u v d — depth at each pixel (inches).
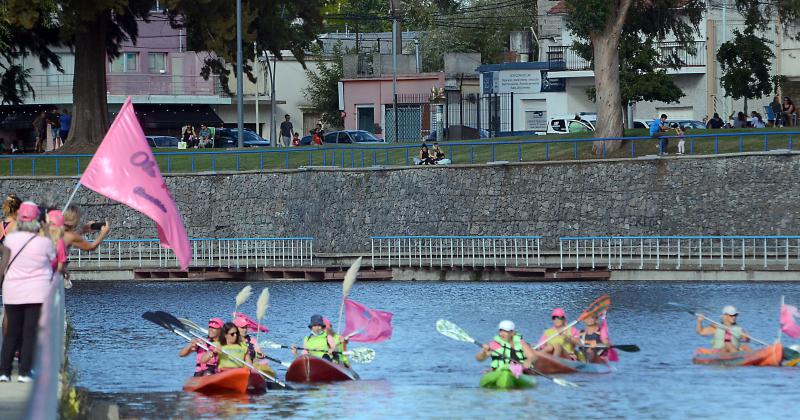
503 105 7465.6
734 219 4650.6
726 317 2596.0
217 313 3708.2
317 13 6176.2
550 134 5994.1
